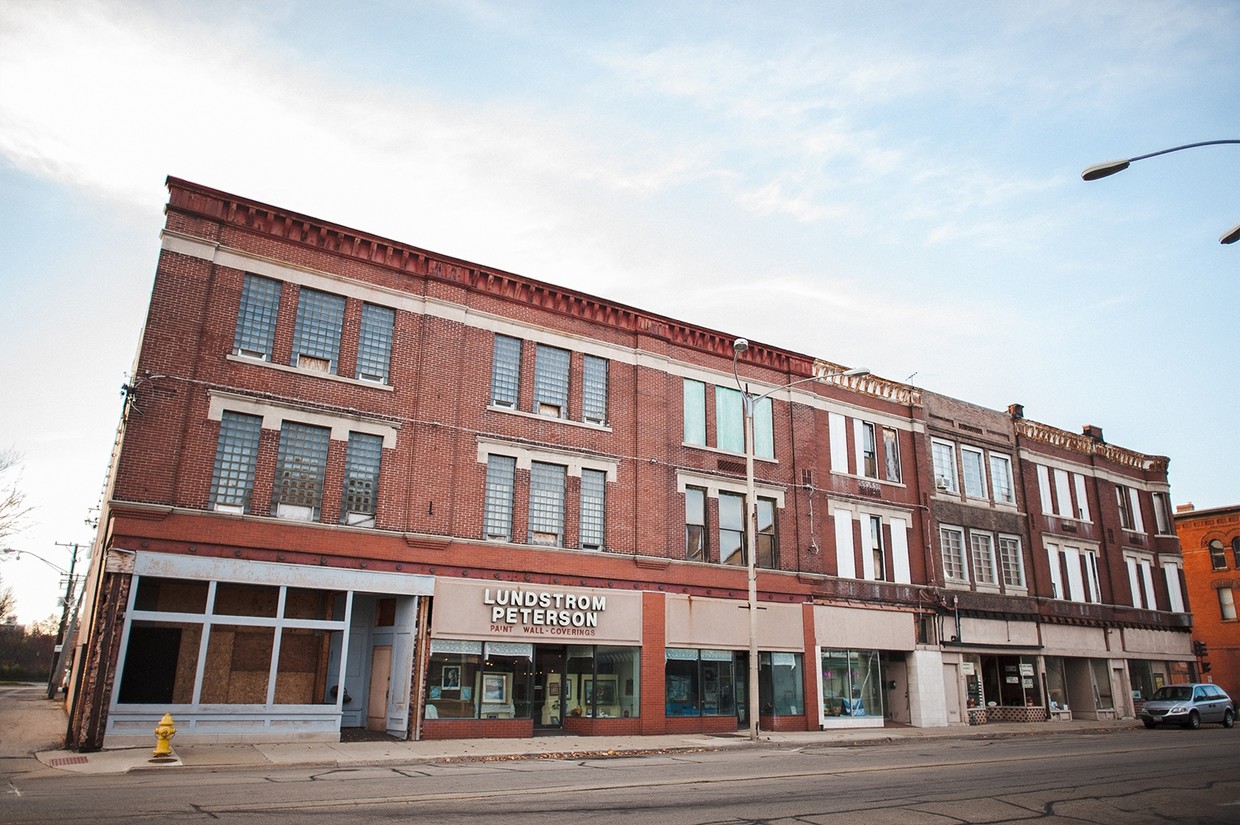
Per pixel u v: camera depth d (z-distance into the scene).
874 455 35.41
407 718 22.28
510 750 20.38
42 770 15.67
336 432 22.94
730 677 28.75
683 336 30.80
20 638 95.94
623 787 13.97
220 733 19.72
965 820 11.54
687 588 28.27
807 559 31.55
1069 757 20.42
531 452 26.09
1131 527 46.81
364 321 24.25
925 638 34.62
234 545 20.77
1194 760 19.66
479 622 23.73
